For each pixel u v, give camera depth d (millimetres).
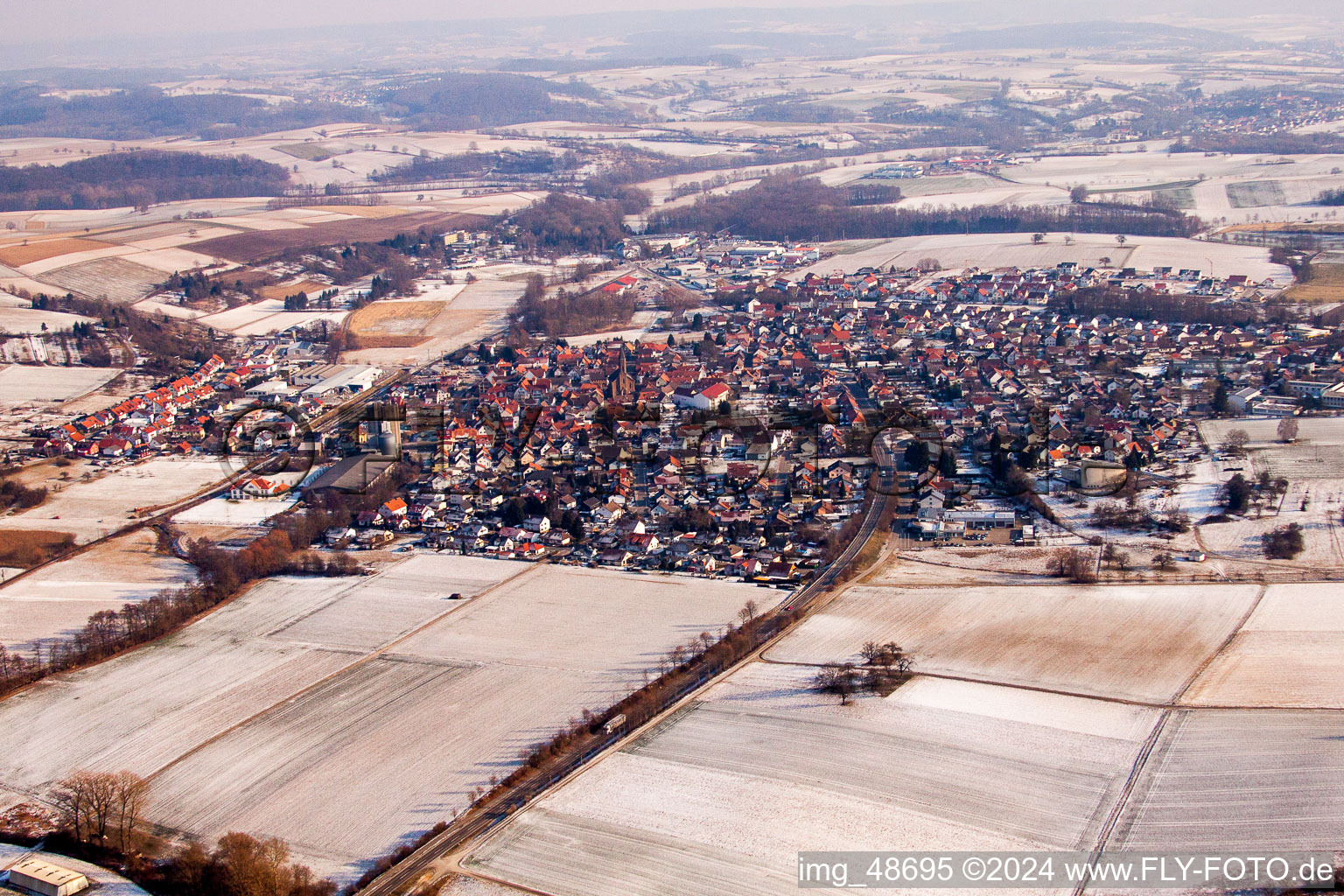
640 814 185625
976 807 184250
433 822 188750
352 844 184250
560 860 174875
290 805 195625
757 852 174375
